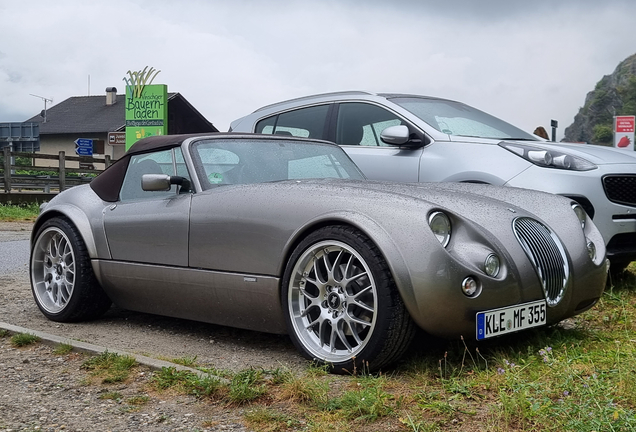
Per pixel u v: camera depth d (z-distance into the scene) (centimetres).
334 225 329
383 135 554
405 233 306
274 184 368
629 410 247
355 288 323
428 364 323
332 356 325
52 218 464
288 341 396
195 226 380
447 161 534
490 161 516
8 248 863
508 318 317
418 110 583
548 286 340
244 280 356
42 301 469
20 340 381
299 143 458
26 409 280
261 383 301
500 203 356
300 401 279
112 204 446
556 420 245
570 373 292
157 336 415
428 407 264
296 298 342
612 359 320
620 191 502
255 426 255
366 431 246
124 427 259
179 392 297
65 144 5344
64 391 303
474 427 246
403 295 300
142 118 2844
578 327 405
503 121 618
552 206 379
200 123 4800
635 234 511
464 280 301
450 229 319
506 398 258
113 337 412
